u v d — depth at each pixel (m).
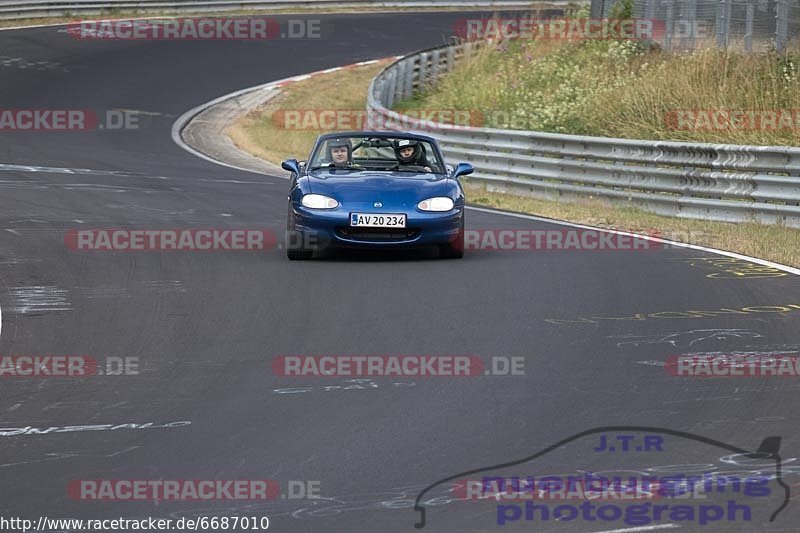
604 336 28.19
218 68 121.56
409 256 42.53
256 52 129.75
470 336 28.31
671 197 56.72
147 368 25.34
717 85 78.00
